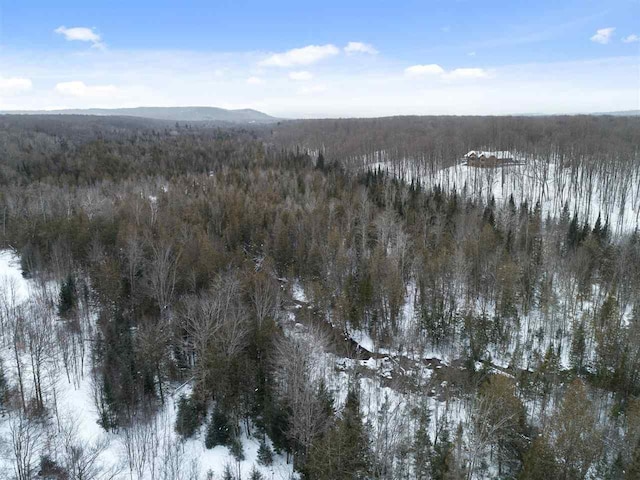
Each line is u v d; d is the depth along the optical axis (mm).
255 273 66625
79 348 58906
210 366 47750
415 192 109000
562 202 113750
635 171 120938
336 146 167500
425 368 61281
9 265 82188
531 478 36625
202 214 93312
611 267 74125
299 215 90125
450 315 67062
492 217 93938
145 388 50625
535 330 66312
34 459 41688
